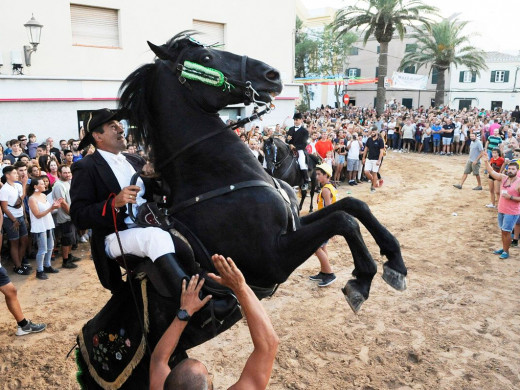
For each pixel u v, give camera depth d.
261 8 20.67
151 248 2.67
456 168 20.28
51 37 14.70
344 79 31.64
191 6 18.22
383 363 5.16
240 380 2.26
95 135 3.00
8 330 6.05
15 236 7.96
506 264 8.40
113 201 2.70
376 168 15.25
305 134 12.34
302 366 5.09
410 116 27.61
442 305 6.65
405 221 11.49
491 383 4.78
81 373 3.33
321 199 7.75
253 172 2.83
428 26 28.86
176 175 2.88
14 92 13.68
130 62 16.62
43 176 7.95
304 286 7.43
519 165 8.41
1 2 13.61
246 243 2.69
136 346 2.93
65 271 8.26
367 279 2.74
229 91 2.83
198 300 2.43
